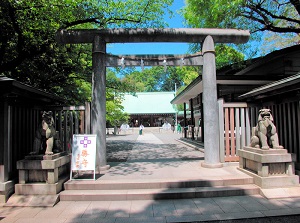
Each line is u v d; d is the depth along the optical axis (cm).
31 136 638
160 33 683
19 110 573
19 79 986
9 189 493
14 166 544
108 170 660
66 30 671
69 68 1098
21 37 800
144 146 1375
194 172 616
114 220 402
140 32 679
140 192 500
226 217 406
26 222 399
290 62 1051
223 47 1189
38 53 893
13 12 715
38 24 786
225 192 504
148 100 4372
